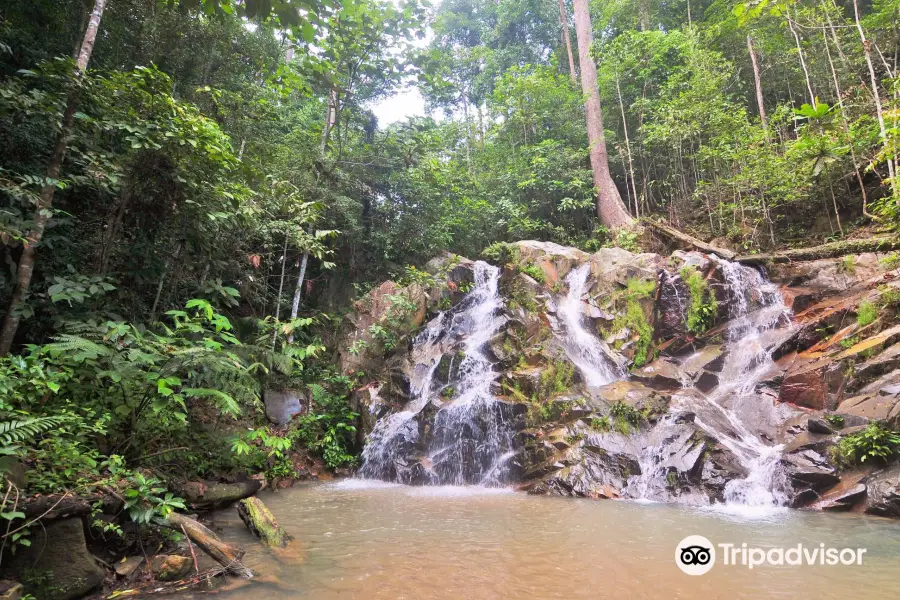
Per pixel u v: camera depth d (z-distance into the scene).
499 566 3.87
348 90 11.65
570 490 6.70
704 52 14.80
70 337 4.13
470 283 11.88
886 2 12.70
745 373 8.71
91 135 6.16
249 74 11.66
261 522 4.48
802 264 10.87
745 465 6.39
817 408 7.32
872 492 5.57
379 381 9.79
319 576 3.64
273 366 9.23
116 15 8.83
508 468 7.62
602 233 15.38
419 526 5.07
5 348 4.63
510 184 16.28
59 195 6.57
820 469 5.97
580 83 20.19
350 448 9.08
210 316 5.18
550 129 18.33
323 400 9.32
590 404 7.89
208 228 7.46
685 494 6.25
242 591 3.33
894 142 8.11
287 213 9.52
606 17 18.84
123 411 4.64
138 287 6.79
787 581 3.54
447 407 8.52
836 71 14.27
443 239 13.38
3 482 2.98
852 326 8.41
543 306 10.47
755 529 4.88
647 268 10.62
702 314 9.91
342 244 12.62
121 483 3.73
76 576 3.07
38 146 6.23
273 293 10.91
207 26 9.84
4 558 2.86
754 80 16.75
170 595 3.23
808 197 12.83
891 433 5.81
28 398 3.82
